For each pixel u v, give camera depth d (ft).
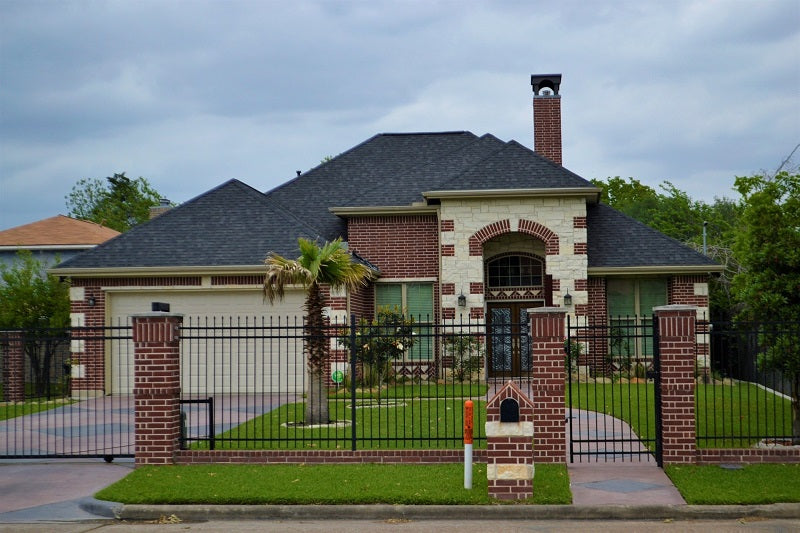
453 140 100.07
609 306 87.04
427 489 37.09
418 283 86.17
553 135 97.19
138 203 226.38
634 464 42.93
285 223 82.48
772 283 46.73
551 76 97.55
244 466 42.47
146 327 43.50
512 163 85.20
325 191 95.40
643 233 88.07
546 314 42.50
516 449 36.01
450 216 83.20
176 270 78.07
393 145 100.01
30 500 37.50
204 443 48.11
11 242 109.09
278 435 47.96
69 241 109.19
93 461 45.44
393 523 33.99
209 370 77.82
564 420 42.27
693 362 41.88
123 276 79.05
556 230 82.48
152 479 39.68
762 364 46.55
